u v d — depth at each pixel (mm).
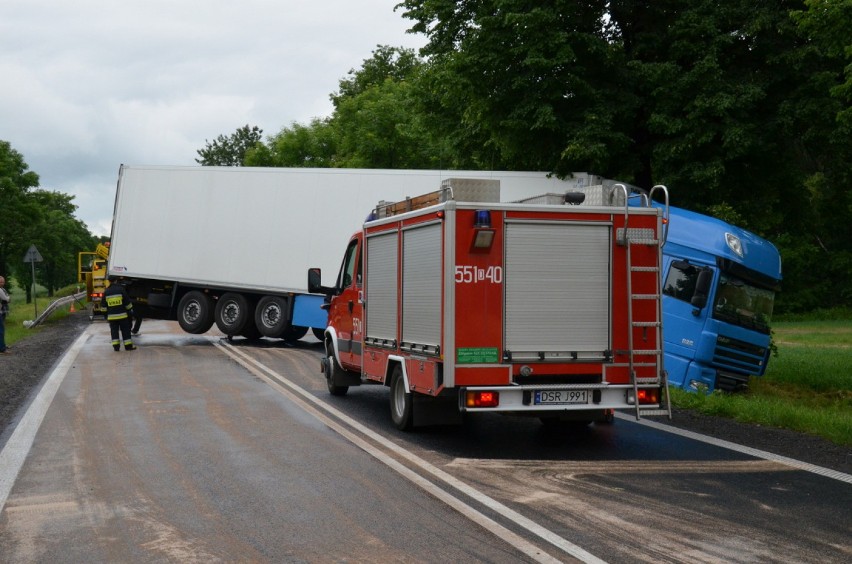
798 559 5488
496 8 18531
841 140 17516
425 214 9414
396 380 10398
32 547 5863
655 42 18516
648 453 9008
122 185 23406
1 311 20906
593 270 9234
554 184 19422
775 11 18016
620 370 9258
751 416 11141
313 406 12203
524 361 8992
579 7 18641
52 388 14047
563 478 7805
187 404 12289
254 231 22266
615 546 5750
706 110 17625
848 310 53875
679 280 15469
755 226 20078
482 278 8945
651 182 19516
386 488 7414
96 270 34688
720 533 6051
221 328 23000
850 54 13172
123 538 6043
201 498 7113
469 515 6516
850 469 8180
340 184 21516
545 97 18062
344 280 12711
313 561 5496
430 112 24859
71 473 8062
